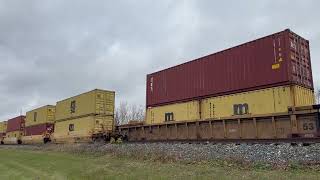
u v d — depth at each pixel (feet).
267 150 55.01
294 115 55.98
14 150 148.66
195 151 65.98
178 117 85.61
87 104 127.75
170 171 53.01
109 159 79.61
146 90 99.40
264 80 66.28
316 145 50.83
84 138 125.59
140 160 71.51
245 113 68.64
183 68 86.17
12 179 55.16
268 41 66.69
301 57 66.85
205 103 78.38
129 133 100.78
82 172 59.21
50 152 116.98
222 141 66.95
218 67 76.38
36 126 177.37
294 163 48.67
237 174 46.93
